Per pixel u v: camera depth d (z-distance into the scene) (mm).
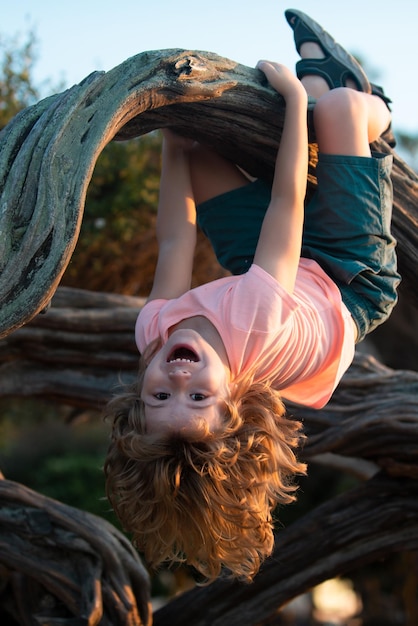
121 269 6699
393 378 4289
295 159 2752
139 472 2609
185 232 3027
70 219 2250
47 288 2205
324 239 2918
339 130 2883
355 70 3180
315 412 4316
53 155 2279
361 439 4176
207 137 2957
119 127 2516
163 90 2586
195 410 2508
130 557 4250
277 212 2730
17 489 4203
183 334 2586
